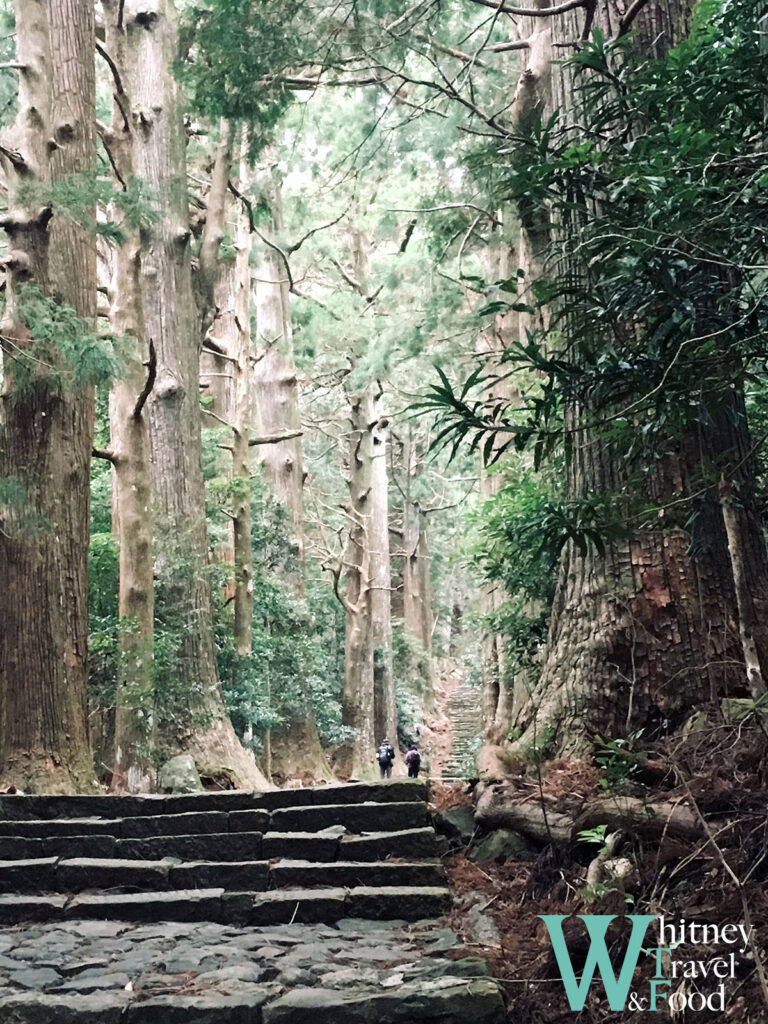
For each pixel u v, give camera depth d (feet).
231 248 58.49
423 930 17.10
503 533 25.41
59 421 31.50
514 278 11.72
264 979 14.89
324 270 83.30
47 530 30.17
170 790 37.22
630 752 18.33
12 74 45.39
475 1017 12.96
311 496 94.53
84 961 15.78
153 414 45.47
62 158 33.22
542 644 28.19
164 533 43.75
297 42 30.60
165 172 46.62
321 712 70.38
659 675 19.98
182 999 13.78
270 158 62.13
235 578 52.01
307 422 89.92
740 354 10.66
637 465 19.79
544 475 28.86
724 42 11.04
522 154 12.75
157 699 40.52
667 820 15.48
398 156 54.39
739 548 14.60
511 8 20.02
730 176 10.46
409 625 116.26
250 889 19.42
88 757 30.94
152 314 45.98
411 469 108.17
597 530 12.52
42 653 30.22
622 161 11.39
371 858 20.06
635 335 14.62
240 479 52.95
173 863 20.25
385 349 55.52
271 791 22.91
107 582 45.93
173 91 47.26
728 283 11.27
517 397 34.04
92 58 35.01
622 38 12.00
